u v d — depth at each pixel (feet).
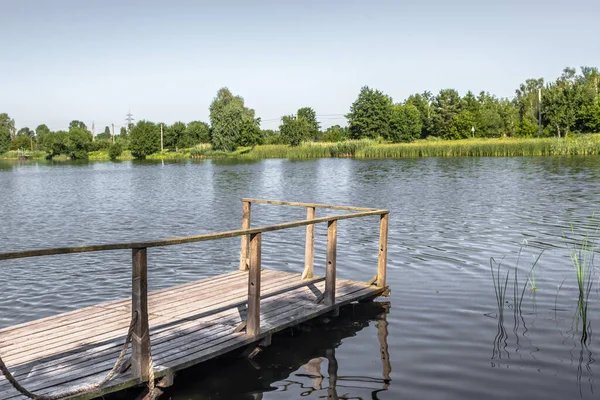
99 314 23.31
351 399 17.99
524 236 44.19
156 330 20.31
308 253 30.53
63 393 15.16
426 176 107.34
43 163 277.85
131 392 17.95
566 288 29.55
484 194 74.28
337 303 25.72
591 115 221.87
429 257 37.93
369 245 43.09
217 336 20.93
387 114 298.76
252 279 21.03
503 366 20.11
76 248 14.89
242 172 142.41
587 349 21.47
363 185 93.86
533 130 246.27
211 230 53.52
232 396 18.44
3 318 27.04
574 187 78.89
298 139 284.20
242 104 409.49
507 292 29.30
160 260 40.01
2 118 532.73
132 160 283.79
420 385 18.83
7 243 48.52
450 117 302.45
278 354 22.08
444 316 25.81
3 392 15.69
